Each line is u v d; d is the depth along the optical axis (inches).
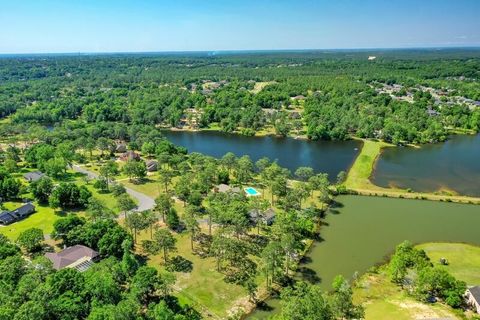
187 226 4247.0
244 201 5000.0
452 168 7091.5
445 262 3865.7
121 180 6328.7
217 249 3799.2
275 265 3494.1
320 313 2650.1
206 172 5989.2
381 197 5620.1
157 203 4761.3
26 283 2972.4
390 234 4503.0
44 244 4210.1
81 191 5305.1
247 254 4040.4
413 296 3356.3
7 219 4763.8
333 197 5625.0
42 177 5723.4
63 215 5014.8
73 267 3540.8
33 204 5374.0
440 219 4901.6
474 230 4606.3
